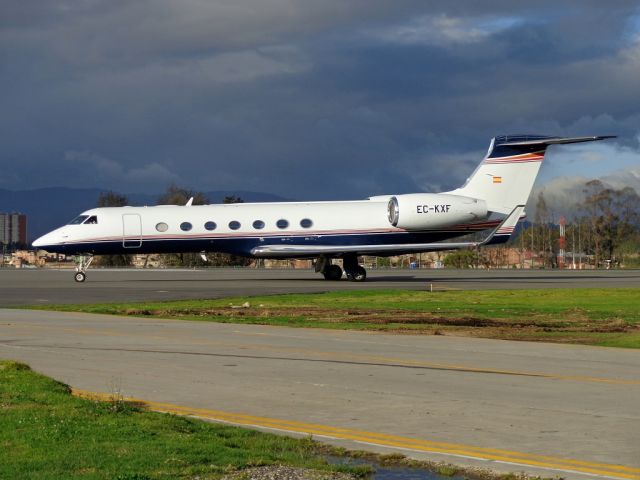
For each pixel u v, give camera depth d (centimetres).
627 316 5675
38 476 1677
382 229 10181
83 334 4478
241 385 2908
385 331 4741
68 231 9694
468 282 10250
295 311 6041
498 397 2698
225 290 8519
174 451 1897
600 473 1822
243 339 4288
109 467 1756
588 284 9800
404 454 1984
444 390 2823
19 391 2606
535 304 6700
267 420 2353
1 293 8112
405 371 3238
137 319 5431
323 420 2353
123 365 3350
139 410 2397
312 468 1828
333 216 10100
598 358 3641
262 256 9900
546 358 3638
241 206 10056
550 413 2448
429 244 9981
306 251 9862
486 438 2142
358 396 2709
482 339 4369
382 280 10825
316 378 3059
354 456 1972
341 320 5369
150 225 9775
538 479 1777
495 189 10350
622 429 2242
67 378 3033
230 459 1861
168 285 9525
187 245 9831
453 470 1853
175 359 3528
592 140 10125
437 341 4259
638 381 3019
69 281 10644
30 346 3947
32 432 2052
